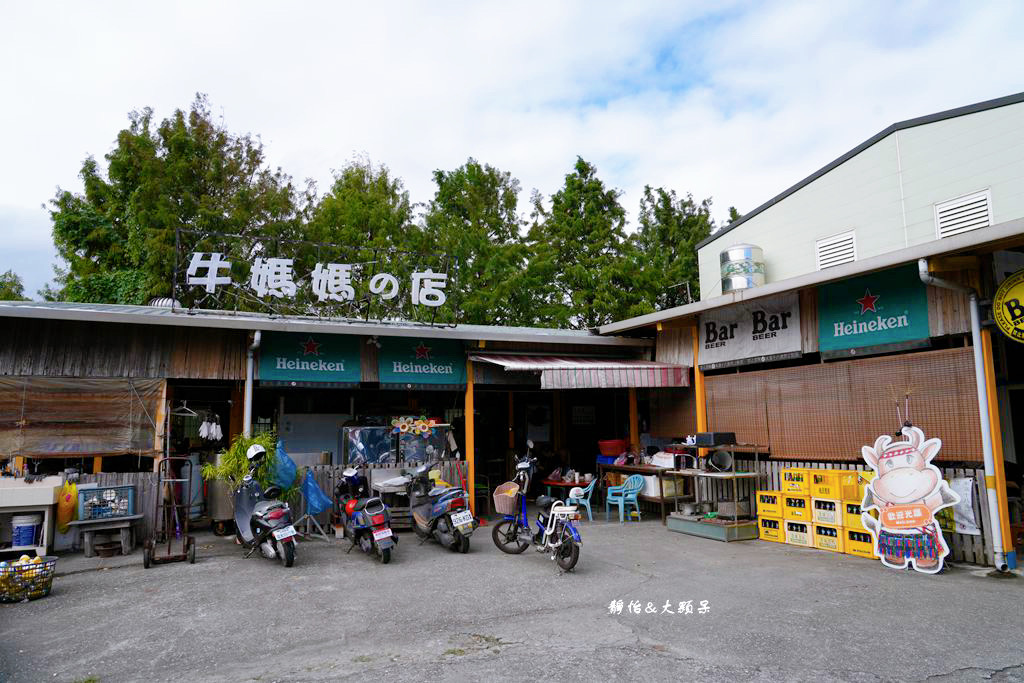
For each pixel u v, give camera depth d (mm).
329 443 12469
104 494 8336
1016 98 10023
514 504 8188
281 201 21891
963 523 7285
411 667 4410
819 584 6578
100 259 22469
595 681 4141
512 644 4875
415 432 10672
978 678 4188
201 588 6551
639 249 26703
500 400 14664
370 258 21031
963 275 7414
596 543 8922
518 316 22000
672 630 5188
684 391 11625
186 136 21266
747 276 13484
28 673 4359
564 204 24453
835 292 8945
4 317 8539
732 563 7613
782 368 10203
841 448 8711
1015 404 9266
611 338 12078
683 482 11188
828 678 4191
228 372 9641
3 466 8266
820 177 13094
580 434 14953
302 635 5125
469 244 21906
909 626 5227
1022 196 9883
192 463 9977
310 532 9570
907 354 8000
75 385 8750
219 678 4246
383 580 6875
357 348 10469
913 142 11422
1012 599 5961
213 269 9906
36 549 7602
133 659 4613
